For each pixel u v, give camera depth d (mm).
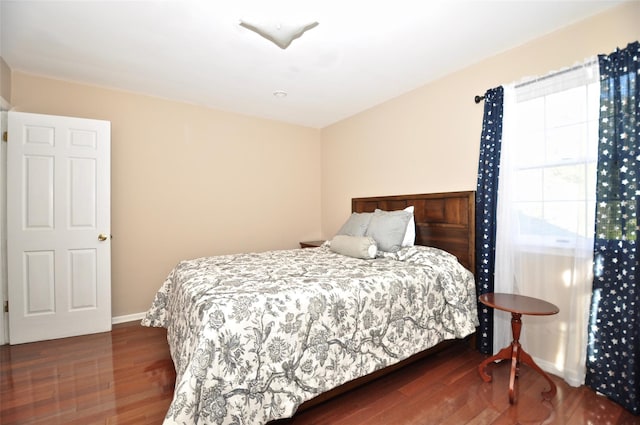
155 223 3258
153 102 3227
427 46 2277
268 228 4008
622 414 1647
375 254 2572
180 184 3389
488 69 2447
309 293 1635
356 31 2078
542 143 2102
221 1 1779
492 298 1987
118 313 3074
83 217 2748
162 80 2844
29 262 2570
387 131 3365
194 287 1764
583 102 1907
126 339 2643
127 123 3096
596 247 1826
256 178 3906
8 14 1878
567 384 1935
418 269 2162
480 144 2443
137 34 2107
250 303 1484
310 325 1571
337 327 1656
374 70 2650
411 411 1684
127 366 2164
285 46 2109
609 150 1785
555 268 2059
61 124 2660
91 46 2260
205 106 3525
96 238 2797
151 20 1951
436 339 2092
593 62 1858
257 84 2934
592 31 1925
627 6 1795
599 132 1818
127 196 3109
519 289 2209
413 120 3062
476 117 2529
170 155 3328
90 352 2389
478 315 2422
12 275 2520
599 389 1807
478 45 2268
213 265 2338
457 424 1579
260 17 1902
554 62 2090
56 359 2270
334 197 4211
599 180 1817
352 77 2787
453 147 2705
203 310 1431
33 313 2586
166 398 1788
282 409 1430
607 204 1790
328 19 1945
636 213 1682
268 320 1471
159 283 3283
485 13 1898
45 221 2617
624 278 1720
